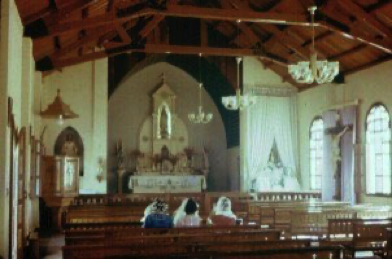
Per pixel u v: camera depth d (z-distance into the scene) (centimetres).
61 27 1485
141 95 2858
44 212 1784
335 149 2267
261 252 675
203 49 2136
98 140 2419
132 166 2798
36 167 1756
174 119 2861
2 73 953
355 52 2048
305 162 2606
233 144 2783
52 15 1471
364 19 1709
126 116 2825
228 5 2270
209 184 2881
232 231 1016
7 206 973
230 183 2839
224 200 1199
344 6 1706
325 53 2200
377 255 960
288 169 2639
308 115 2584
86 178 2388
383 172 1995
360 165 2116
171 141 2853
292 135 2669
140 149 2820
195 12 1611
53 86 2392
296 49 2211
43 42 1719
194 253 655
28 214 1477
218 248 763
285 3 1978
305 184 2600
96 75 2445
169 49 2067
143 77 2866
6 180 940
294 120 2675
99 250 739
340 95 2283
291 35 2208
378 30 1727
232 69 2673
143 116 2855
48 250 1461
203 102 2927
